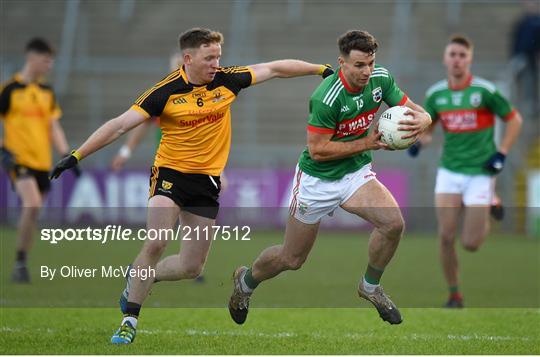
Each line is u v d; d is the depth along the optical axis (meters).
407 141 25.20
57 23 91.62
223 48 89.81
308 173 26.42
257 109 84.44
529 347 25.89
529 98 78.62
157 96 25.30
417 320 32.28
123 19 93.31
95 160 73.31
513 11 93.88
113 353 23.98
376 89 25.84
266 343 26.31
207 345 25.75
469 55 36.69
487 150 36.81
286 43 90.94
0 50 89.81
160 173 26.09
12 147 43.06
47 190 44.28
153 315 32.78
